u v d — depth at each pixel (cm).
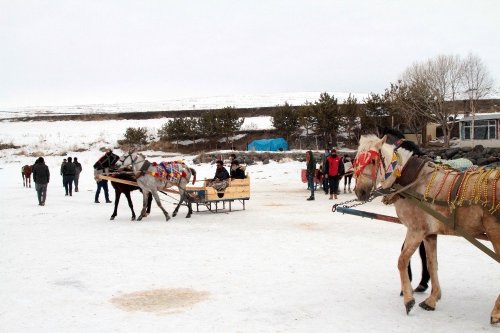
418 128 5316
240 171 1891
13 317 682
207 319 660
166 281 857
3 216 1834
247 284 828
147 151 5991
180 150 6094
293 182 3275
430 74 4878
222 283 838
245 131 6450
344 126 5706
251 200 2255
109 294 787
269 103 10350
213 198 1758
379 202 2062
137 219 1670
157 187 1644
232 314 679
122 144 6375
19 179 4297
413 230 673
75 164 2983
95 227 1518
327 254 1046
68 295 786
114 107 11550
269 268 934
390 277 859
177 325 639
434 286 693
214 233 1355
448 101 5047
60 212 1948
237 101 11419
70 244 1230
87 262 1018
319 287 804
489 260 970
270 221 1567
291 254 1053
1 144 6625
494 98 7412
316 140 5684
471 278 843
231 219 1638
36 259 1059
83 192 2986
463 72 4972
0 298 775
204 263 987
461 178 641
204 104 11050
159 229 1450
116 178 1620
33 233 1421
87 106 12262
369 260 986
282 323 641
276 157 4641
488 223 615
